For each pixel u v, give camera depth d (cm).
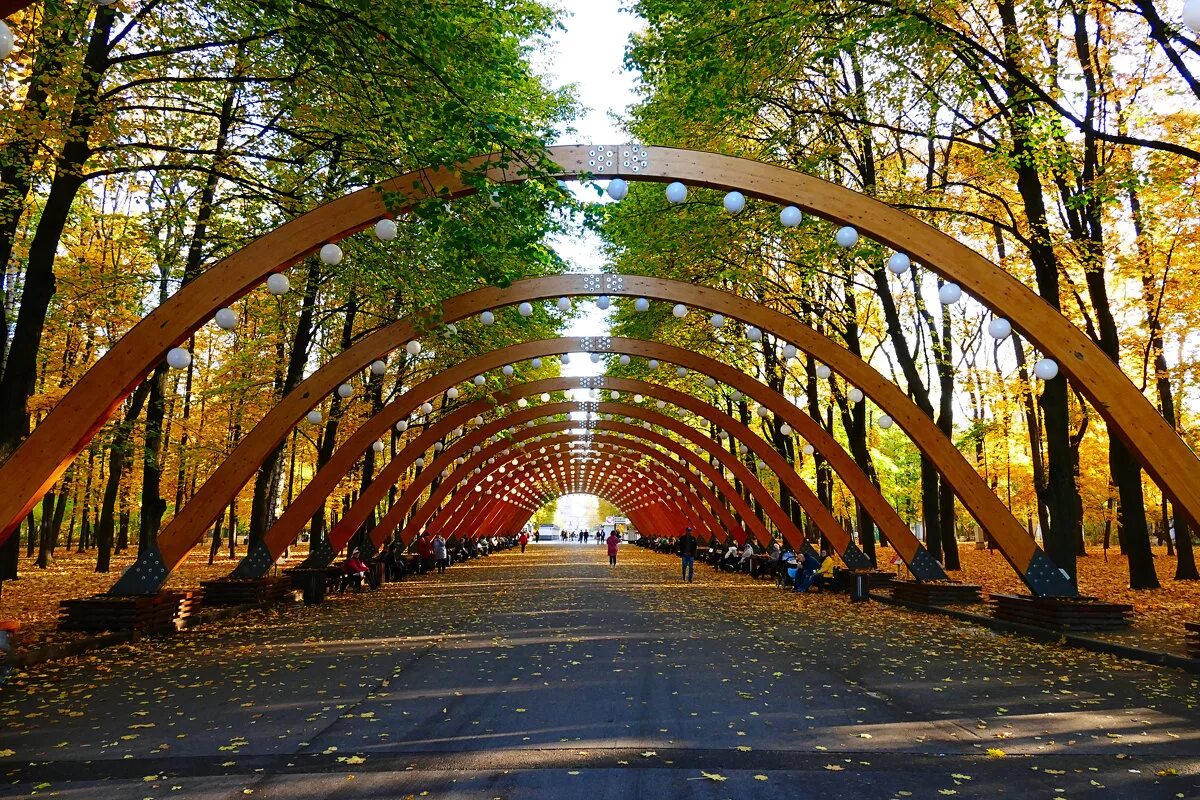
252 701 786
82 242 2119
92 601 1218
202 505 1371
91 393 914
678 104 1552
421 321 1452
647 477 5144
